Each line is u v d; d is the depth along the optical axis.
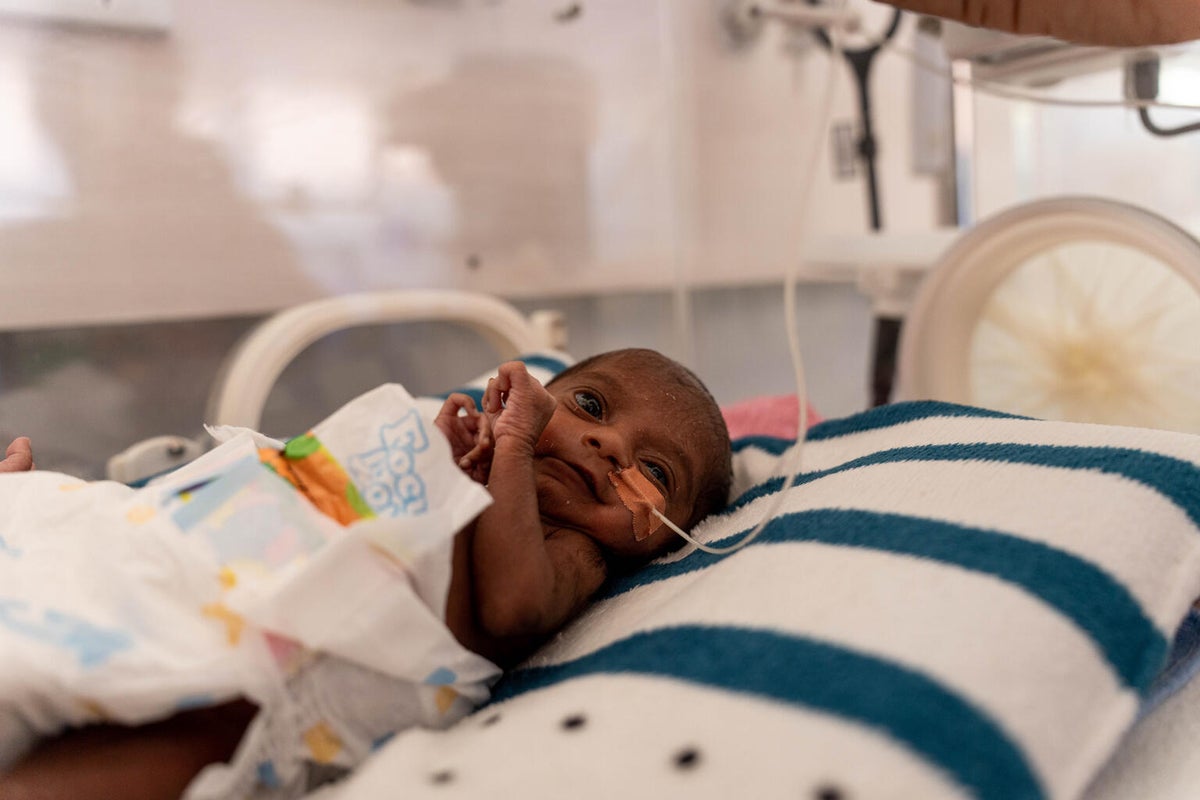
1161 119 1.16
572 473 0.88
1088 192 1.78
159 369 1.37
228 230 1.40
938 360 1.35
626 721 0.55
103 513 0.66
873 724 0.50
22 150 1.22
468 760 0.56
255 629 0.59
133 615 0.60
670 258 2.00
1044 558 0.65
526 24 1.70
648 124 1.92
